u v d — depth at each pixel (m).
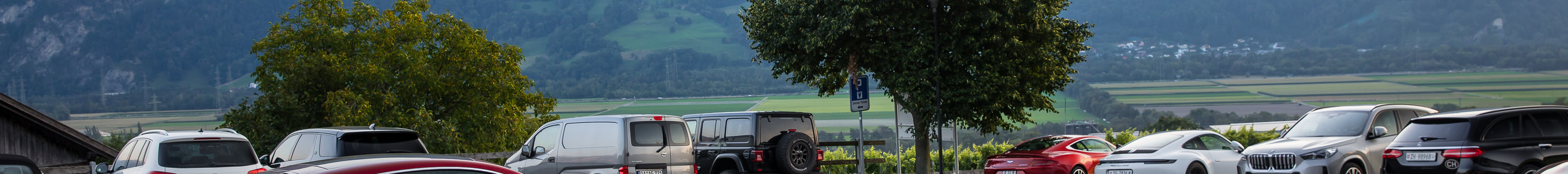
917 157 17.94
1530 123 9.90
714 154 14.60
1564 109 10.29
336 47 24.16
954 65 17.17
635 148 11.88
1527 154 9.52
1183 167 12.05
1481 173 9.40
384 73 23.56
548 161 13.05
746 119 14.23
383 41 24.55
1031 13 16.86
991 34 17.30
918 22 17.19
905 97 17.69
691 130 15.39
